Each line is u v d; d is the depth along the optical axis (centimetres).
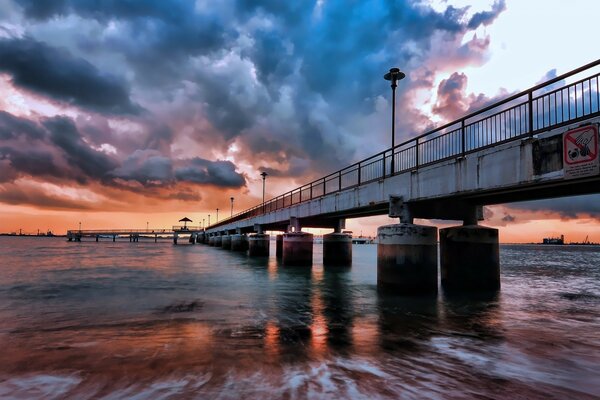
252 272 3131
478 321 1248
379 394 619
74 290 2042
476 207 1942
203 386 655
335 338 1009
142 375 715
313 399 598
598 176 1002
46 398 614
